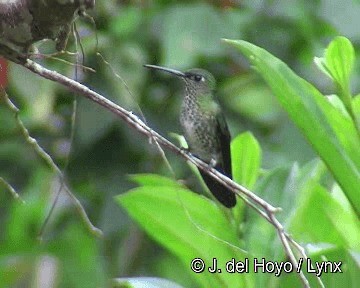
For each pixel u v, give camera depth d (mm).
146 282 6301
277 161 11164
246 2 11484
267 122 11664
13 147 10750
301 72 11820
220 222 6531
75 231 11117
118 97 10148
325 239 6914
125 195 6473
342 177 6102
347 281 6309
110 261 11289
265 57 5980
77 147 10648
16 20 5410
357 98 6473
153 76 10961
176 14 10625
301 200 6527
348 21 12180
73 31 6215
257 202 5789
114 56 10250
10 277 11094
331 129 6012
